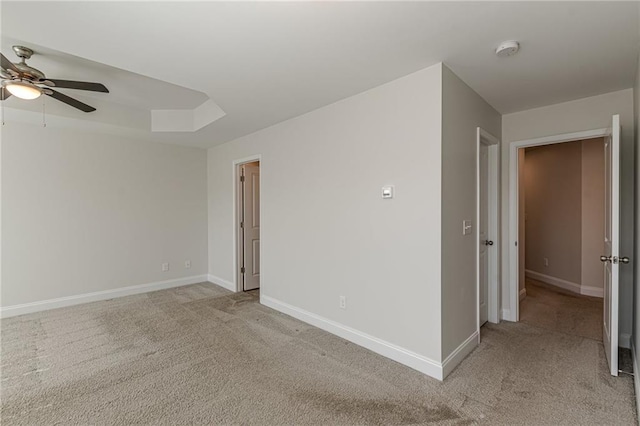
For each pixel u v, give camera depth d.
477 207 2.76
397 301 2.45
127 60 2.15
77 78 2.94
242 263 4.63
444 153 2.23
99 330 3.10
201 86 2.60
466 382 2.15
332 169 2.98
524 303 3.93
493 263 3.28
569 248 4.59
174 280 4.84
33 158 3.66
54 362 2.45
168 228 4.78
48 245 3.76
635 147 2.44
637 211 2.27
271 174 3.78
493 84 2.56
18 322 3.31
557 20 1.71
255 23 1.73
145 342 2.81
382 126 2.55
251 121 3.58
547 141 3.08
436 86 2.21
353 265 2.79
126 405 1.92
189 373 2.28
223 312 3.64
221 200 4.87
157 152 4.66
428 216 2.25
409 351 2.37
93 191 4.08
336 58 2.13
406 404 1.91
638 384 1.90
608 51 2.04
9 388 2.10
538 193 5.14
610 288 2.30
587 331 3.04
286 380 2.18
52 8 1.57
